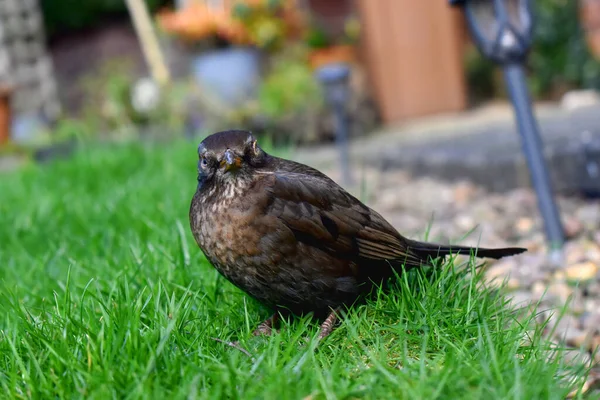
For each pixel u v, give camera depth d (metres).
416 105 2.01
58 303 0.64
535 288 0.80
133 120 2.11
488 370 0.49
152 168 1.27
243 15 1.95
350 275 0.61
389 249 0.62
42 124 2.46
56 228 0.94
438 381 0.49
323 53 2.09
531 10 0.90
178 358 0.52
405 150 1.41
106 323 0.55
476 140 1.41
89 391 0.50
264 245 0.59
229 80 1.93
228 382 0.49
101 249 0.83
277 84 1.82
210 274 0.69
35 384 0.51
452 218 1.10
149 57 2.27
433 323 0.57
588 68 2.13
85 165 1.32
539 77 2.19
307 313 0.62
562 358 0.55
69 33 3.57
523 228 1.02
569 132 1.26
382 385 0.50
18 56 2.76
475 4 0.91
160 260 0.71
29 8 2.79
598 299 0.77
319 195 0.60
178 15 1.99
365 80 2.05
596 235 0.95
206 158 0.60
